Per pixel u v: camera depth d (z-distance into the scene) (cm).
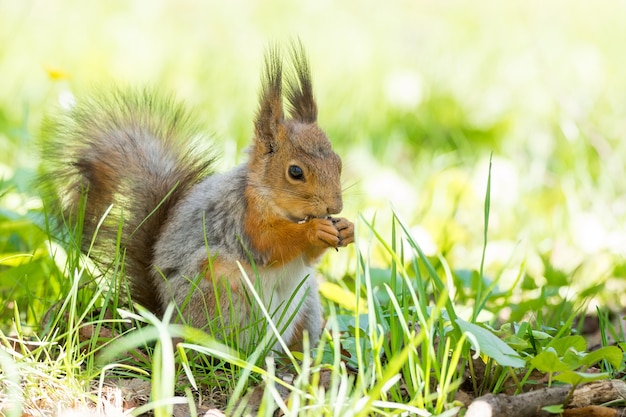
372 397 387
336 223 404
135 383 397
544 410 392
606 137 457
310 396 389
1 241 418
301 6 752
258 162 404
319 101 491
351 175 448
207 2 750
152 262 407
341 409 389
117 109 413
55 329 402
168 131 412
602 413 392
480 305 399
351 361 399
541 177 448
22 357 394
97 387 396
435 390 395
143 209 408
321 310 411
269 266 404
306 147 404
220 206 404
